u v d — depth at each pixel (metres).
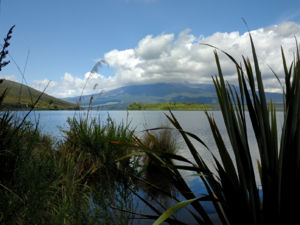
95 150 2.56
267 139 0.82
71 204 1.45
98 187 1.99
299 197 0.80
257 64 0.83
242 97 0.87
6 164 1.69
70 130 3.33
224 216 1.02
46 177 1.71
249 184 0.86
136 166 2.77
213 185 0.92
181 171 4.10
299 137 0.79
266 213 0.83
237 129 0.88
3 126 1.80
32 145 1.86
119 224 1.43
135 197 2.42
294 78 0.82
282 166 0.82
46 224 1.34
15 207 1.33
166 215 0.63
